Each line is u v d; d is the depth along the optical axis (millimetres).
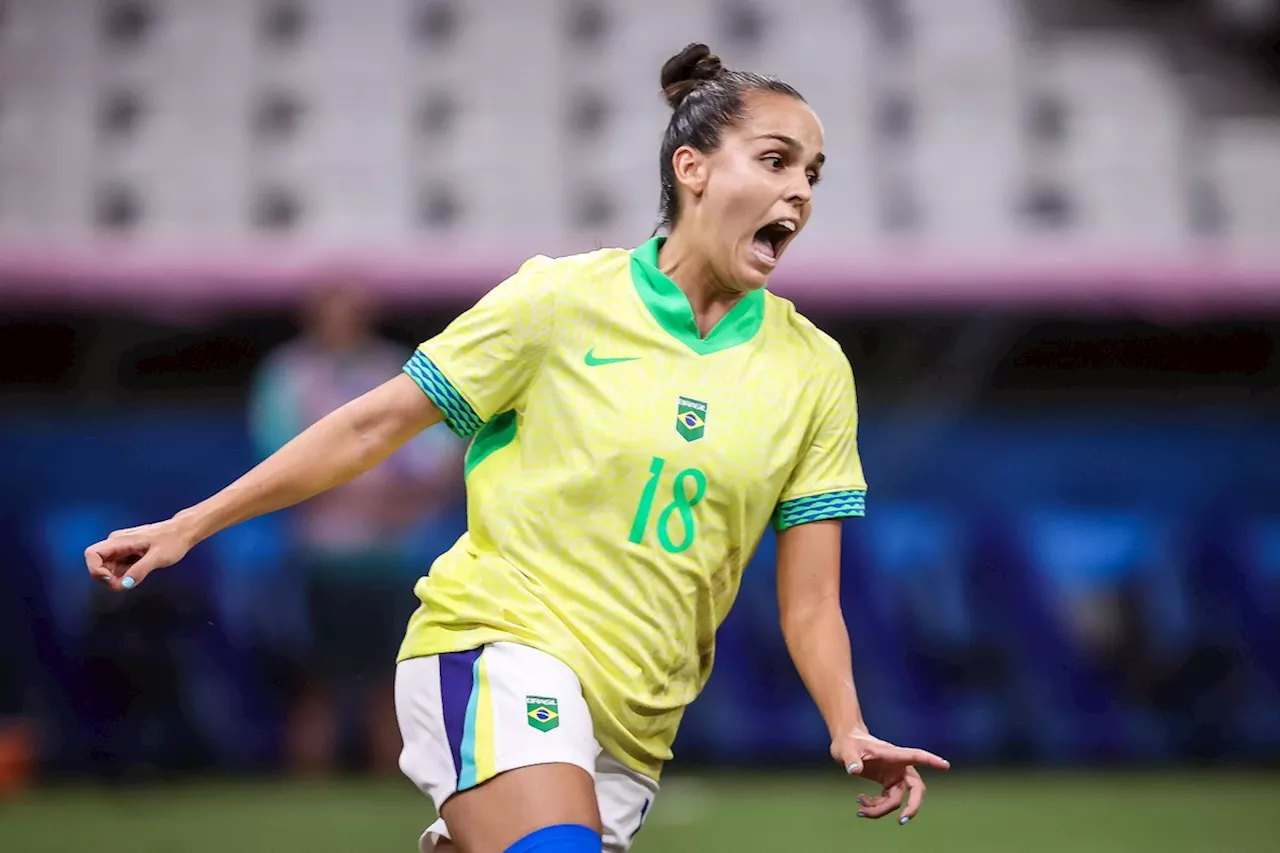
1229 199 32250
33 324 28750
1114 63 33094
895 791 8500
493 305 8516
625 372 8453
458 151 31875
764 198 8492
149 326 29031
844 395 9047
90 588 24156
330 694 24625
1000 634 25156
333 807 21422
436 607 8578
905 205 32094
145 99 31562
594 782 8148
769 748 25078
